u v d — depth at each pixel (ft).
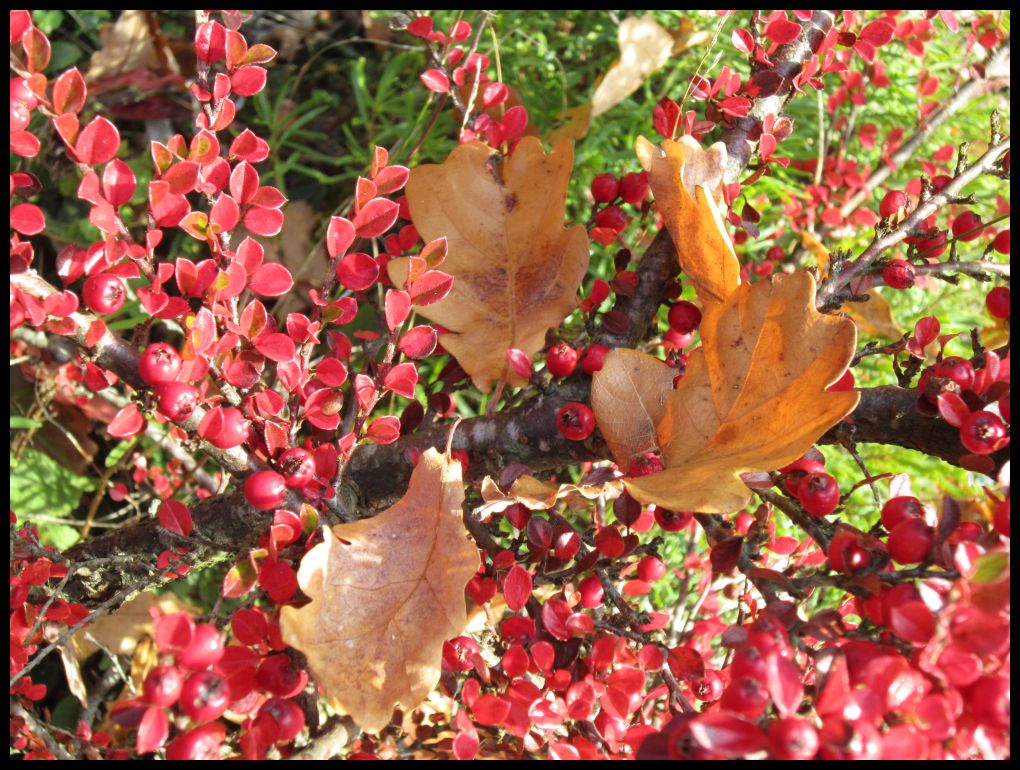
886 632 0.75
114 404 1.42
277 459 0.89
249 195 0.86
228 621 0.89
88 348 0.86
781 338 0.87
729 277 0.92
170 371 0.82
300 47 1.94
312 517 0.84
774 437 0.86
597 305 1.06
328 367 0.89
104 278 0.81
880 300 1.32
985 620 0.70
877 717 0.69
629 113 1.67
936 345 1.02
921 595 0.71
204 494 1.33
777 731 0.67
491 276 1.05
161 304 0.84
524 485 0.90
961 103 1.54
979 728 0.71
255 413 0.89
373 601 0.84
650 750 0.73
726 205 1.03
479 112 1.25
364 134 1.85
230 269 0.83
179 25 1.89
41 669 1.30
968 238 1.02
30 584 0.90
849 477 1.44
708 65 1.66
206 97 0.87
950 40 1.91
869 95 1.78
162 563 1.04
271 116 1.73
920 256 1.05
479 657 0.88
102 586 1.09
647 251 1.09
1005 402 0.82
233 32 0.86
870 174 1.65
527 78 1.75
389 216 0.88
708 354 0.91
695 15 1.75
